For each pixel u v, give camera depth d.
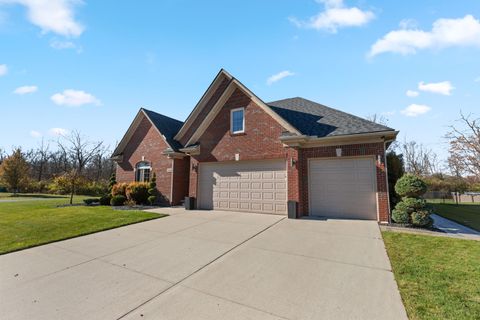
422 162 34.91
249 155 11.83
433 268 4.58
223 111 12.91
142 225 8.94
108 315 3.12
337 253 5.57
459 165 19.77
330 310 3.20
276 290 3.80
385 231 7.73
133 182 16.48
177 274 4.47
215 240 6.77
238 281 4.14
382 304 3.33
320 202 10.36
